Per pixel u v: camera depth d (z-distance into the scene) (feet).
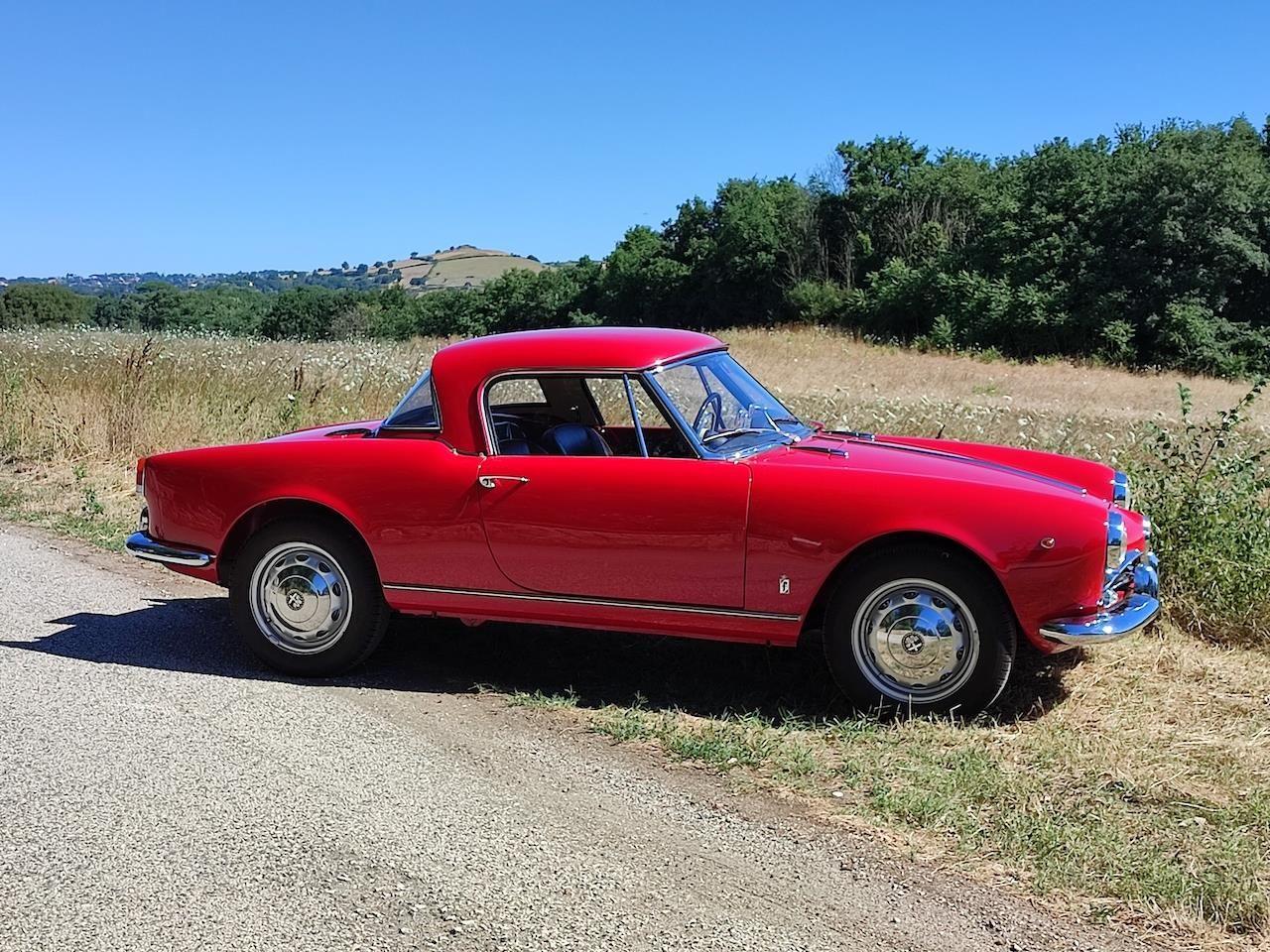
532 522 15.17
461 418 15.78
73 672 16.72
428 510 15.62
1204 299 123.85
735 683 16.19
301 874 10.69
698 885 10.51
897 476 14.15
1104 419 45.42
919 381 81.00
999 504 13.67
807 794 12.50
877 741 13.82
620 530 14.82
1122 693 15.47
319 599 16.35
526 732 14.48
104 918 9.88
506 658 17.49
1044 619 13.69
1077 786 12.50
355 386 40.83
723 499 14.40
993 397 69.10
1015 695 15.35
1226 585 18.43
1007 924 9.82
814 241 185.98
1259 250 124.57
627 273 214.28
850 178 189.78
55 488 31.48
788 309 183.93
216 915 9.93
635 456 15.21
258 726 14.61
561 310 226.79
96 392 39.09
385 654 17.80
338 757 13.60
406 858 11.02
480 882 10.55
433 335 231.09
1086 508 13.69
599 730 14.55
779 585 14.37
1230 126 147.74
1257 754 13.42
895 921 9.87
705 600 14.75
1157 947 9.47
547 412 17.03
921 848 11.22
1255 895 10.03
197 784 12.75
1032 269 134.51
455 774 13.10
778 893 10.36
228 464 16.71
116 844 11.29
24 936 9.59
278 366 44.62
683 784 12.82
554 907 10.08
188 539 17.11
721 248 195.31
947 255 152.87
